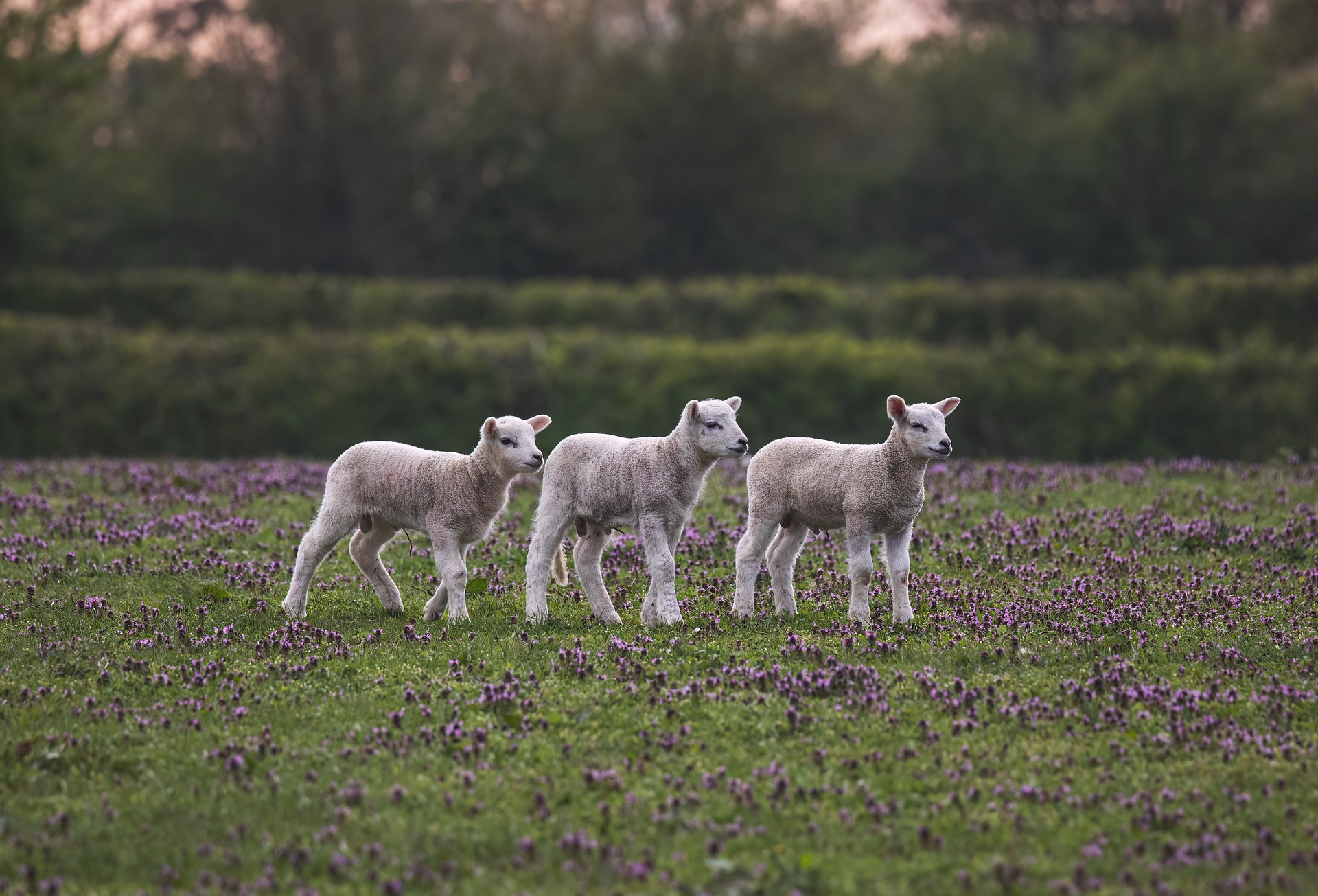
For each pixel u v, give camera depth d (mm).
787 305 83688
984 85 135625
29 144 106500
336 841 16391
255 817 16984
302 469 41906
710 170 129250
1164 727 19422
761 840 16406
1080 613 24906
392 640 23781
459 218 128250
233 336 73812
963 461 41906
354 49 126562
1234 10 153125
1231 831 16625
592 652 22469
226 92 125625
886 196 135625
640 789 17656
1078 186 131250
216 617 25328
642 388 70312
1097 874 15758
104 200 121688
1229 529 30844
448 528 24719
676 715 19797
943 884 15516
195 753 18781
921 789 17656
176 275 91562
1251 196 126938
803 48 132375
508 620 25141
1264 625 24156
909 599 25797
